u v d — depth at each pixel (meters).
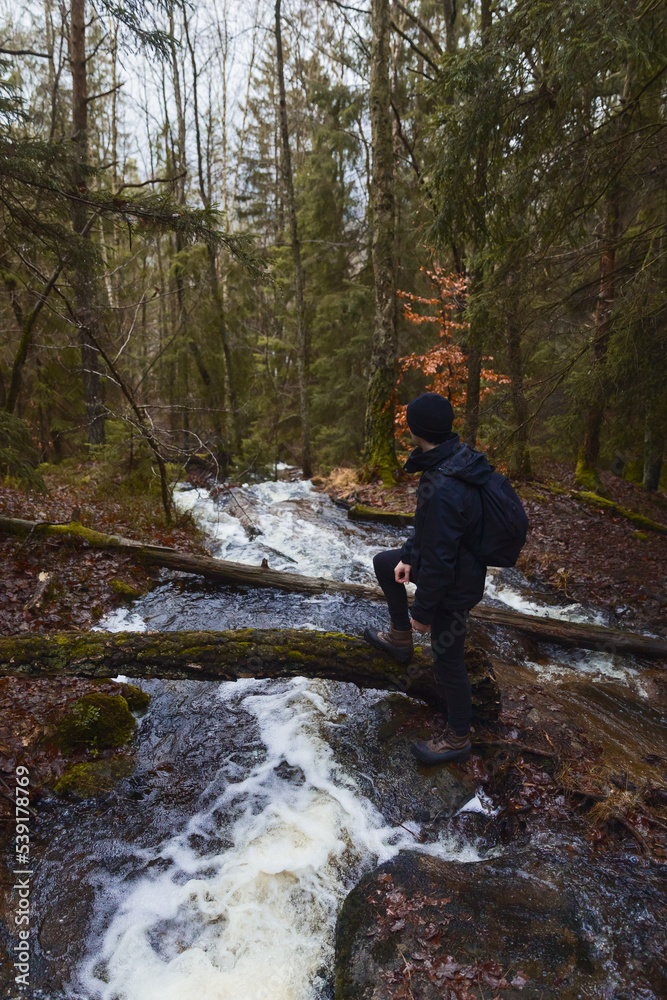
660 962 2.08
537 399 6.62
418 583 2.57
